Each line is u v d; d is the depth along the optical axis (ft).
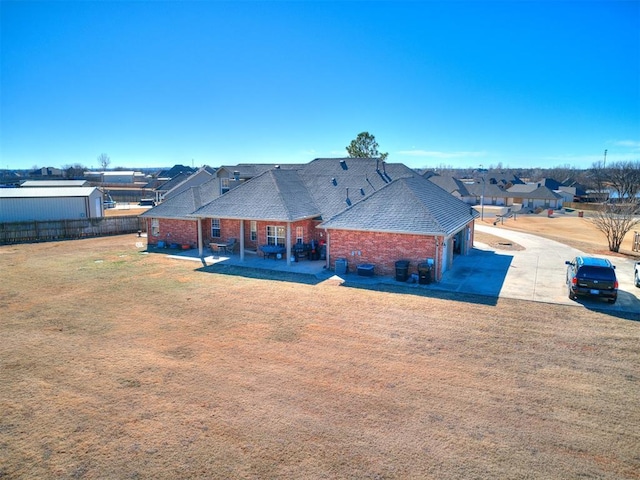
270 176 92.32
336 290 61.52
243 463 25.30
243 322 48.67
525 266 76.07
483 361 38.37
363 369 36.96
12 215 128.47
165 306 54.70
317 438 27.55
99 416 30.30
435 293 59.57
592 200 311.27
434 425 28.84
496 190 295.69
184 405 31.58
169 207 101.04
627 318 49.16
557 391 33.19
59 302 56.80
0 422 29.66
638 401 31.76
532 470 24.53
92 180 378.12
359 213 73.72
